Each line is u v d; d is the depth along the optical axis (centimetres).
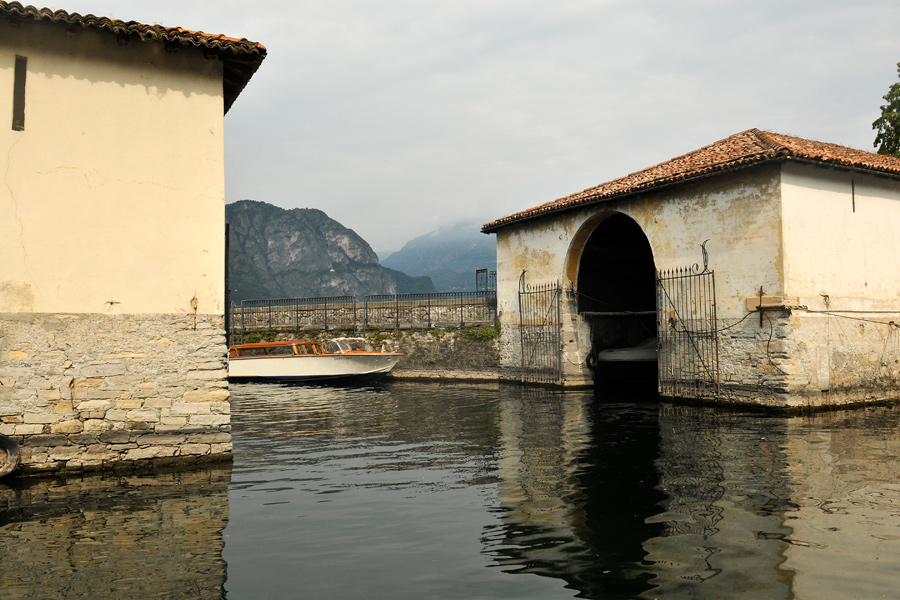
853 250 1450
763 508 668
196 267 941
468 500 726
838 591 465
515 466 894
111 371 889
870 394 1455
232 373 2527
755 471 828
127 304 902
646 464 883
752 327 1379
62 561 541
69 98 884
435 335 2428
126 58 916
